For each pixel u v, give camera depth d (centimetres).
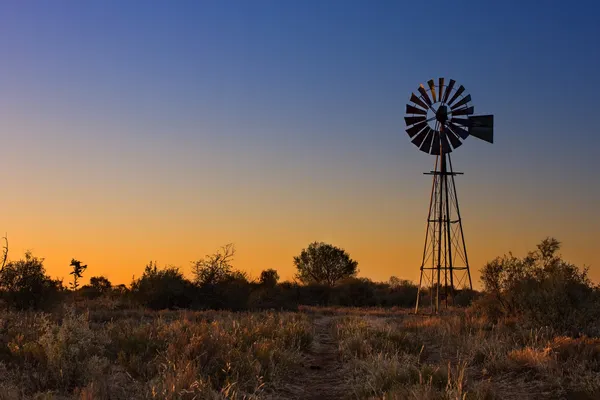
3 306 3231
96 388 1149
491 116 3838
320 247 8356
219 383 1300
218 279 4475
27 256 3378
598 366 1366
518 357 1453
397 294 6769
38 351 1416
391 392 1134
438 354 1794
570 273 2428
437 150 3912
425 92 3953
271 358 1530
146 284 4209
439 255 3847
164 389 1115
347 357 1723
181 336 1656
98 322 2653
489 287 2822
